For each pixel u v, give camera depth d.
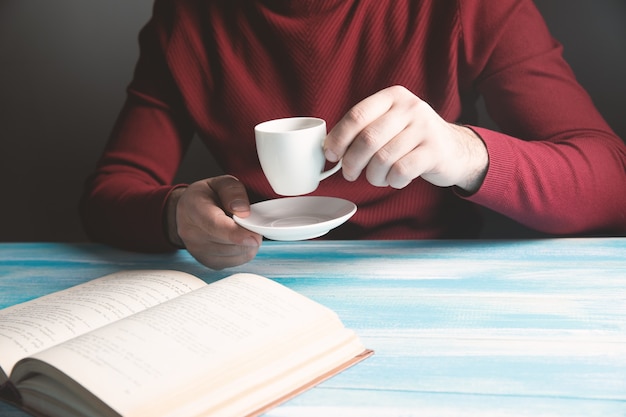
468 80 1.51
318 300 0.98
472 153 1.11
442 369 0.77
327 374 0.77
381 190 1.50
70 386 0.68
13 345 0.81
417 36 1.47
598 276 1.00
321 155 0.99
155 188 1.30
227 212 1.11
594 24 1.85
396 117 0.98
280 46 1.51
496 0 1.45
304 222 1.08
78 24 2.23
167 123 1.64
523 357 0.78
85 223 1.42
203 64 1.58
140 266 1.19
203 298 0.85
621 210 1.28
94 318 0.87
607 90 1.87
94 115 2.29
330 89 1.52
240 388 0.71
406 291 0.99
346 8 1.48
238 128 1.56
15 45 2.28
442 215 1.54
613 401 0.69
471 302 0.94
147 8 2.18
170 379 0.69
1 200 2.39
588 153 1.28
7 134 2.35
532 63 1.44
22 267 1.21
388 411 0.70
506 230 1.99
